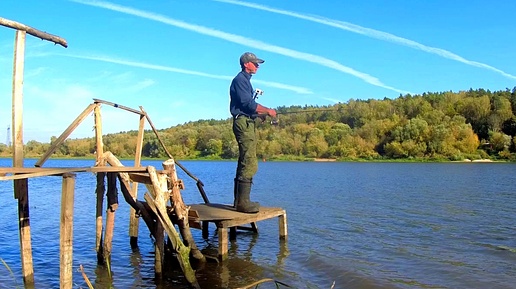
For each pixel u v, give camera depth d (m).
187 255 9.59
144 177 10.17
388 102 103.44
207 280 10.36
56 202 28.02
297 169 75.44
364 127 98.62
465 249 13.96
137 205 11.02
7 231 17.41
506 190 35.09
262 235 16.11
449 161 89.06
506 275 10.86
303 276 10.80
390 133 97.50
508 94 100.56
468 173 58.41
